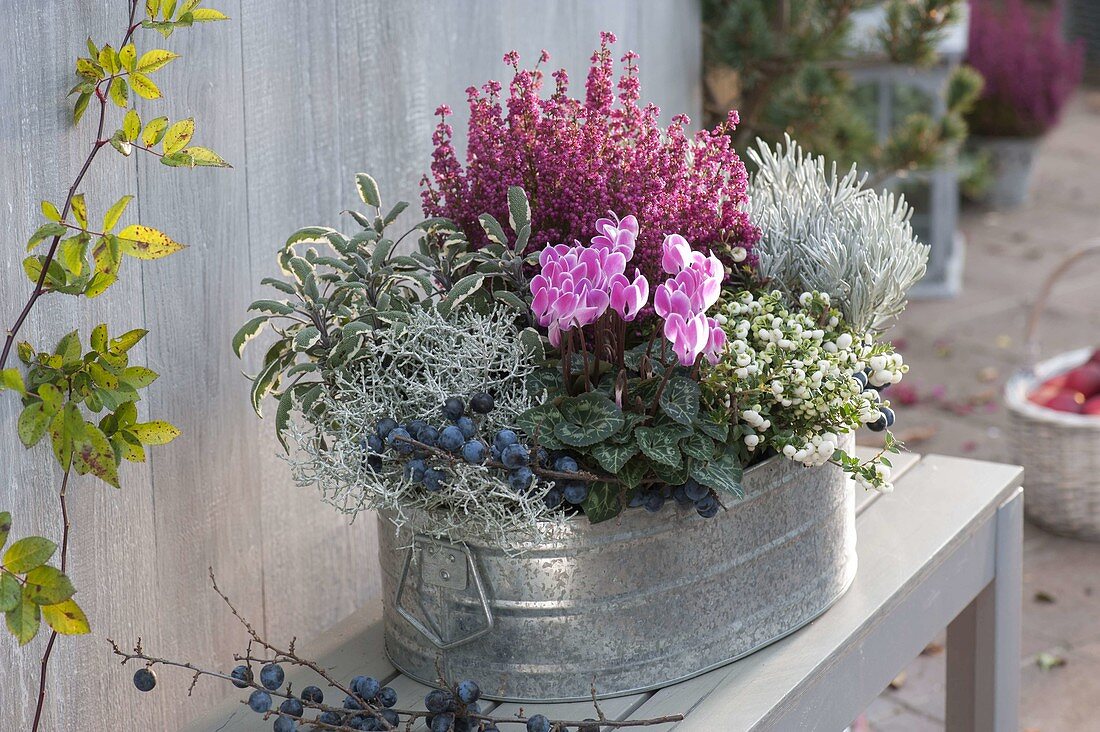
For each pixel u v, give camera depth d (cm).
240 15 129
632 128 120
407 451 102
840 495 124
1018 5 614
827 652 117
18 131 106
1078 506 294
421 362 111
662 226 116
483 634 111
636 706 111
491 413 108
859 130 285
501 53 174
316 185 143
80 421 102
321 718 109
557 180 117
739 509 111
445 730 104
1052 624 262
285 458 113
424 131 160
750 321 115
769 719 109
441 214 126
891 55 285
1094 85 870
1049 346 427
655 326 113
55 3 108
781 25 269
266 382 115
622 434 104
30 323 108
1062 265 298
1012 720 170
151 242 105
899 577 132
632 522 106
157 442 111
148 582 126
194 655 134
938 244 477
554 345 109
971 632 164
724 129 120
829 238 122
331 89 143
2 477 107
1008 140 588
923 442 353
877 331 127
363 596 162
